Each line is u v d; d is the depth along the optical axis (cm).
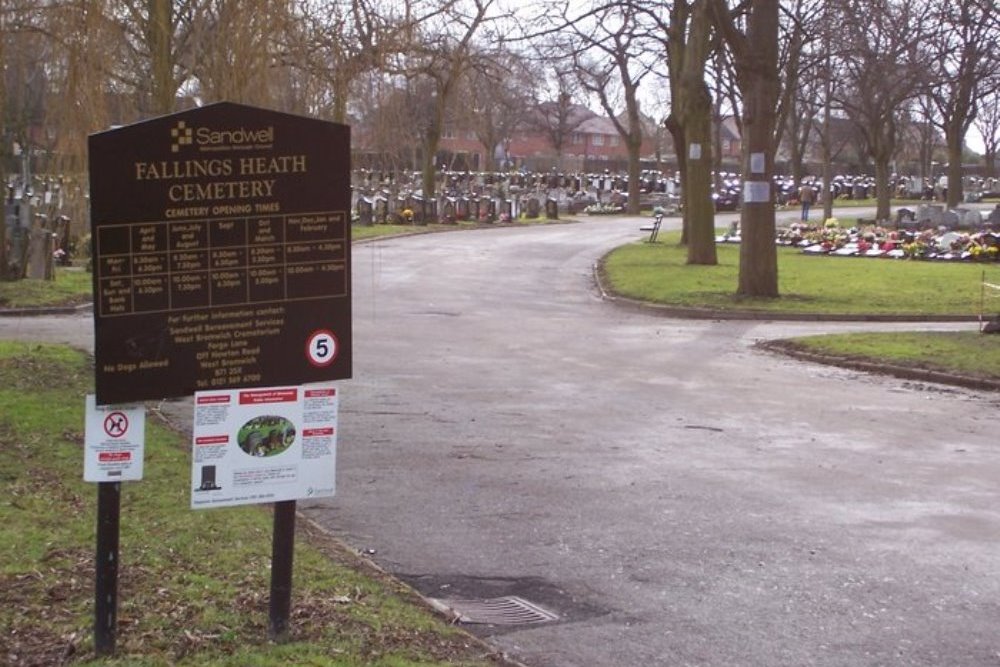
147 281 454
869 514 805
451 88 1762
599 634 571
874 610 614
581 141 12025
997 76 2895
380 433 1050
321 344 480
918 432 1113
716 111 7219
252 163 465
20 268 2245
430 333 1836
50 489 737
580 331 1919
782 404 1260
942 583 659
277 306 473
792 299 2320
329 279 480
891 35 3844
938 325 2056
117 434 455
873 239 3853
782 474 923
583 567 679
